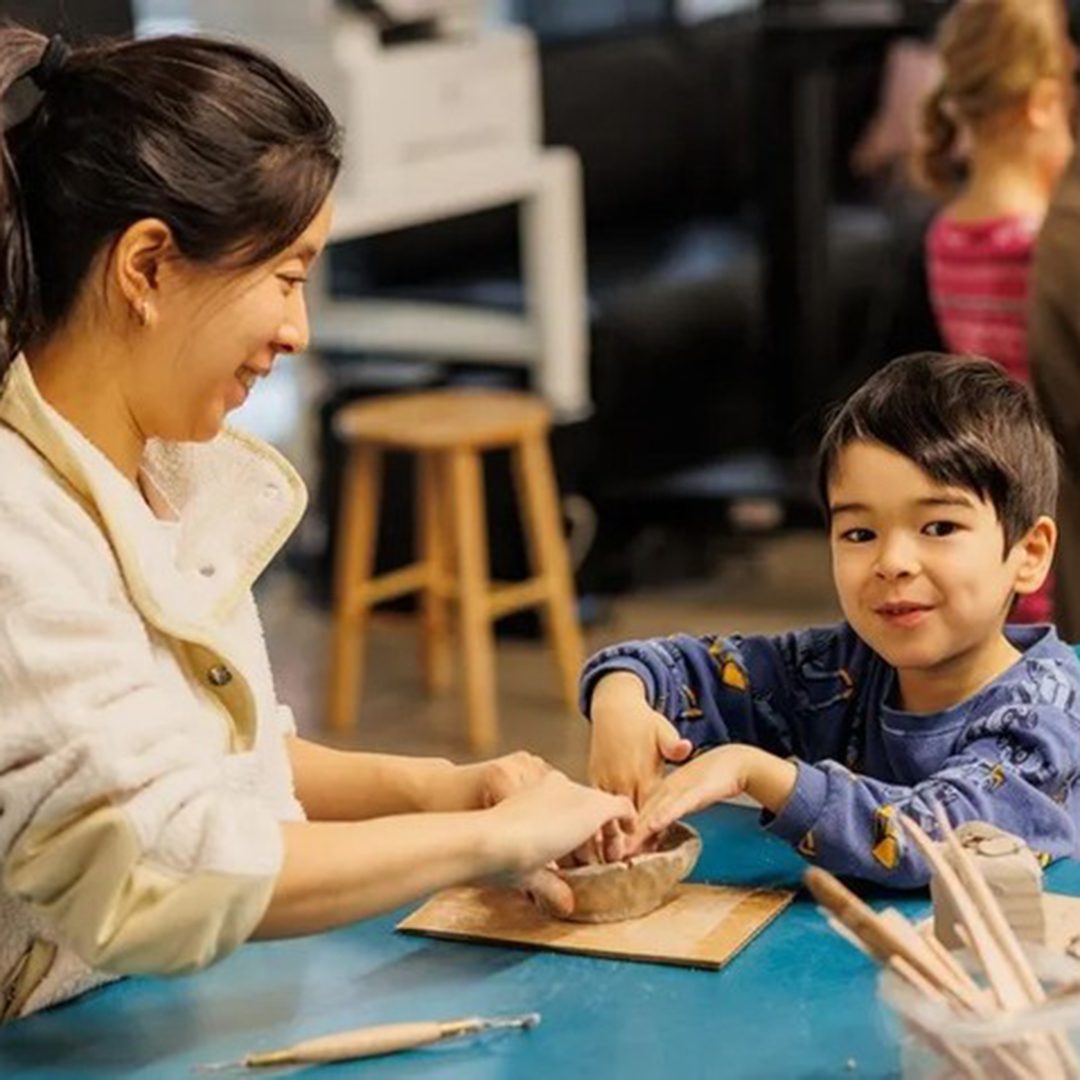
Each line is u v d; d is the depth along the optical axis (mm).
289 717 2340
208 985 2004
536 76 6797
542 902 2072
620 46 7227
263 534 2186
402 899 1924
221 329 1958
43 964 1975
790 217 6277
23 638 1843
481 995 1950
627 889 2051
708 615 6156
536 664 5801
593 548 6184
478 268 6492
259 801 2004
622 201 7203
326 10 5453
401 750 5238
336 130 2010
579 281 6176
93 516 1960
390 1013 1929
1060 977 1776
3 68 1931
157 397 1988
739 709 2391
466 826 1962
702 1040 1840
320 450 6199
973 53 4234
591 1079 1781
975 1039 1656
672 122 7328
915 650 2188
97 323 1953
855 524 2199
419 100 5539
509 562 5965
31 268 1921
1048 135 4230
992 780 2143
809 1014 1877
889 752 2289
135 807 1823
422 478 5402
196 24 5699
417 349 6168
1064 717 2211
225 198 1903
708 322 6699
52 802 1826
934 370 2201
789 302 6355
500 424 5203
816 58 6055
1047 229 3529
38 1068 1866
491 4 7133
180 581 2010
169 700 1892
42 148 1938
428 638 5598
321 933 1950
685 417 6695
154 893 1827
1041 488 2227
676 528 6547
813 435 6457
